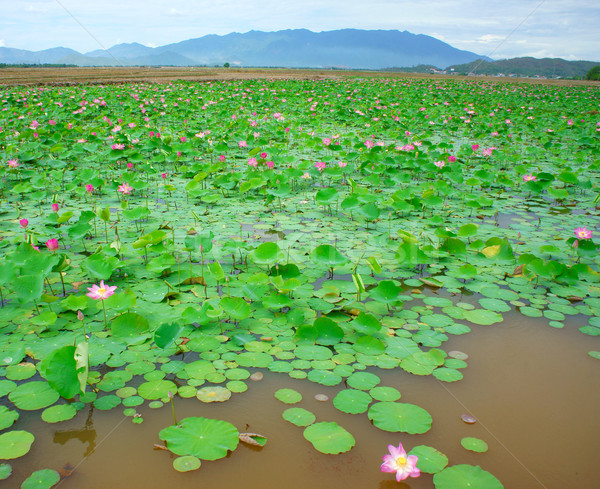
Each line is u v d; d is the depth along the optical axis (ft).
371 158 21.62
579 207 16.70
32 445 5.41
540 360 7.41
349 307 8.89
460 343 7.87
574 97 74.02
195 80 89.51
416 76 157.48
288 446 5.48
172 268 10.38
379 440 5.63
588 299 9.55
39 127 28.60
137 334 7.64
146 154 24.27
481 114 45.88
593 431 5.88
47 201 15.87
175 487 4.88
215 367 7.01
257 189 17.97
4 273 8.57
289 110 45.21
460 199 17.60
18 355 6.84
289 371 6.97
